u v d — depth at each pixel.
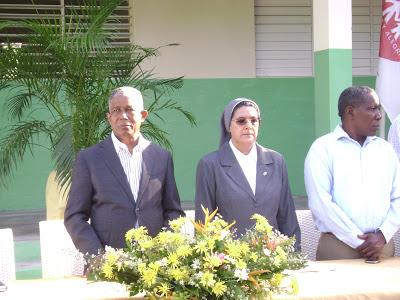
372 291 3.51
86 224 4.13
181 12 10.86
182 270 3.23
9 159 7.07
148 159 4.24
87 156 4.23
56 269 4.64
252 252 3.39
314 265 4.11
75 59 6.58
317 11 7.35
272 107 11.22
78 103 6.66
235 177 4.23
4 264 4.48
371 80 11.47
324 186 4.38
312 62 11.35
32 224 9.65
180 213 4.31
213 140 11.05
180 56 10.91
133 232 3.46
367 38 11.53
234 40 11.04
